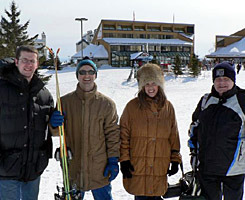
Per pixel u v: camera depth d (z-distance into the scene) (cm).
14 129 228
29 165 238
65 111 261
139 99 264
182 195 263
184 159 480
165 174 271
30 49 229
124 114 272
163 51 4741
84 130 254
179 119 812
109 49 4466
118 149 261
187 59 4684
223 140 242
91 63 256
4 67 229
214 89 257
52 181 393
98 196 267
